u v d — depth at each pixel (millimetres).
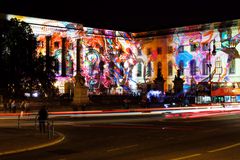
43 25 125188
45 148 23516
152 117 53188
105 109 75562
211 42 128375
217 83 106750
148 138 28094
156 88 112938
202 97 97500
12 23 72812
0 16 115250
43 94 77938
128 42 147750
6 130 33719
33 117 54969
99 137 29406
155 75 143000
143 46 147250
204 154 20094
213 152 20750
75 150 22438
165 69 140625
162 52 142125
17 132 31844
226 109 70688
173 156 19531
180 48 137250
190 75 132625
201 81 128500
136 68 148375
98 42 139125
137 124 41531
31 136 28766
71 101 85500
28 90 71875
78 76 84062
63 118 52969
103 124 42125
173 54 138875
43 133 30984
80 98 82188
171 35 139875
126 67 145625
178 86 105188
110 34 143000
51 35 127000
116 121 46281
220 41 126062
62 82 126312
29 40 72938
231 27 124125
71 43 132000
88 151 21938
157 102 89312
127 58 146250
